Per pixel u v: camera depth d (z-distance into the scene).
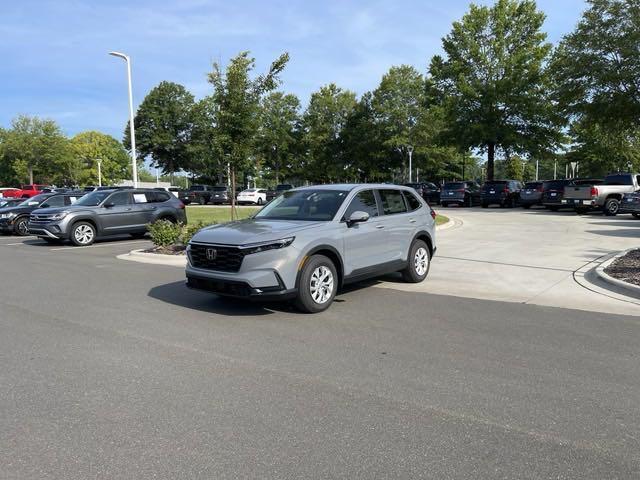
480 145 38.16
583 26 26.20
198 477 3.06
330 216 7.38
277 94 61.62
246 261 6.39
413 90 53.62
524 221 21.12
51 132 71.81
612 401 4.10
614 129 27.78
